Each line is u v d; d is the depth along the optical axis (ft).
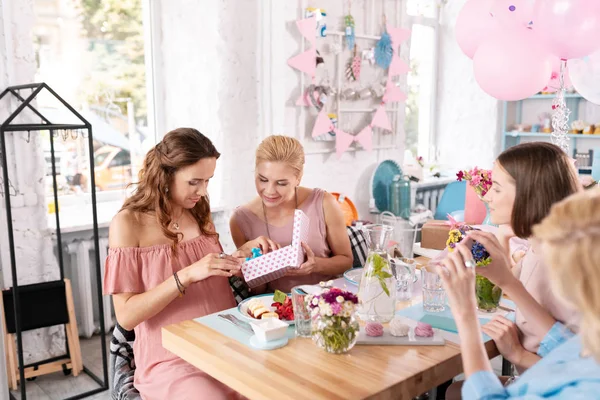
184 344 4.71
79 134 10.62
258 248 6.03
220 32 10.94
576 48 7.52
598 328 2.37
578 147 16.71
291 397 3.69
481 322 5.04
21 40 8.80
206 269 5.41
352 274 6.44
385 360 4.26
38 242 9.21
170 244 5.99
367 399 3.70
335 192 12.10
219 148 11.30
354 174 13.55
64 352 9.61
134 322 5.59
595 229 2.43
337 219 7.31
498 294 5.29
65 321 8.73
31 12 8.87
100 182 11.13
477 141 17.34
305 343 4.63
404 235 13.74
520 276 5.03
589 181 8.02
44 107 10.20
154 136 11.82
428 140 17.89
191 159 5.84
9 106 8.79
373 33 13.43
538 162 4.55
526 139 17.28
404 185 13.92
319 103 12.12
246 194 11.95
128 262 5.74
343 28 12.71
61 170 10.46
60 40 10.35
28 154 8.96
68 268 10.11
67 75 10.49
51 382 8.79
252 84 11.73
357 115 13.35
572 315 4.43
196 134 6.02
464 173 6.29
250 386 4.02
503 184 4.75
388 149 14.32
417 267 6.80
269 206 6.97
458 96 17.49
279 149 6.66
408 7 16.52
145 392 5.51
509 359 4.64
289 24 11.44
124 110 11.34
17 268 9.04
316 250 7.21
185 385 5.25
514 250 6.16
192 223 6.42
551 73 9.17
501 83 8.29
